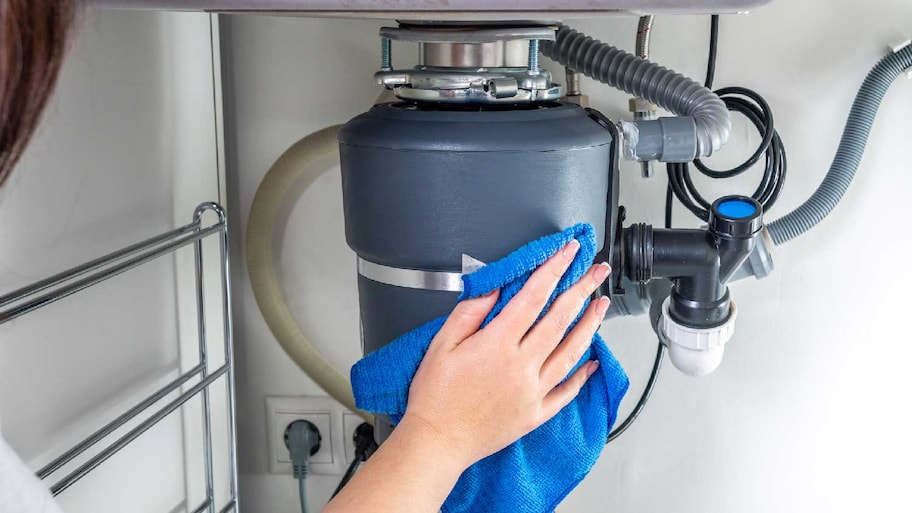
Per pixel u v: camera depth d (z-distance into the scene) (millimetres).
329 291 1058
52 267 686
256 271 1019
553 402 680
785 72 938
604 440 751
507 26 691
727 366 1023
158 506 868
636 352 1035
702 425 1044
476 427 628
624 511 1084
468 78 680
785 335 1005
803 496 1043
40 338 678
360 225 696
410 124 656
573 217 668
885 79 887
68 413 717
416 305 688
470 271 656
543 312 662
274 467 1111
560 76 971
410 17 631
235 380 1091
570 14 595
